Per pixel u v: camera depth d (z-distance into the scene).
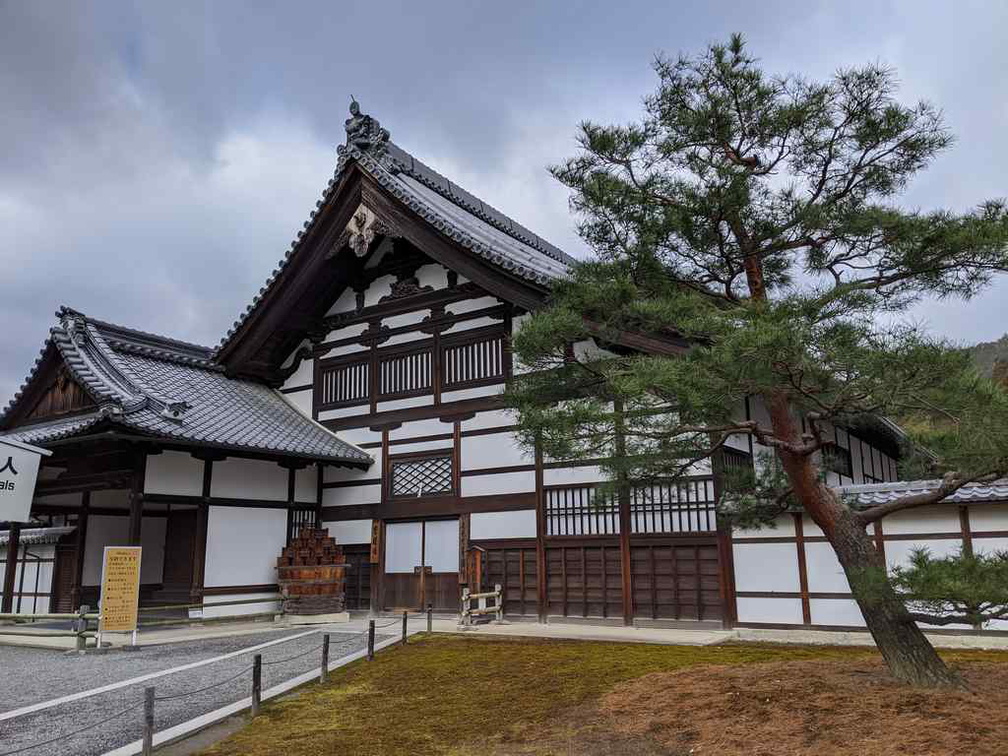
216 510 15.81
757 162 8.32
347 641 12.47
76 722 7.53
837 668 7.86
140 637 13.51
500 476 15.67
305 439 17.14
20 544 18.97
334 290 19.22
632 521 13.87
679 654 10.20
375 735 6.82
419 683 8.90
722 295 8.51
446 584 16.12
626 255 8.39
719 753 5.71
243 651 11.79
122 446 14.36
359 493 17.64
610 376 7.59
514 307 16.19
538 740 6.43
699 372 6.44
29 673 10.42
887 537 11.59
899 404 6.06
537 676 8.97
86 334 17.02
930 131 7.58
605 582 13.99
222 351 19.09
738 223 8.01
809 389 6.64
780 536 12.43
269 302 18.33
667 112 8.27
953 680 6.87
